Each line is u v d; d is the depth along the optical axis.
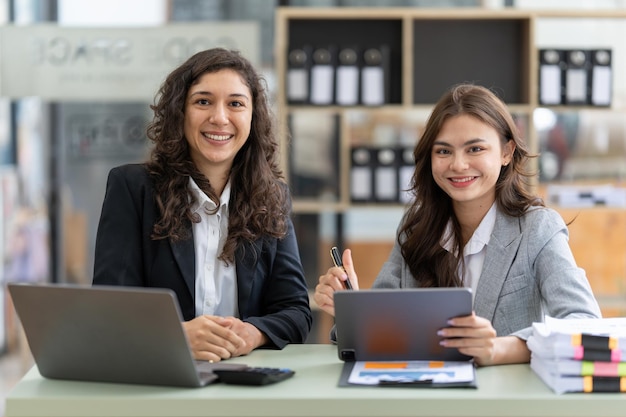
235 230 2.49
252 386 1.94
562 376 1.86
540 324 2.02
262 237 2.54
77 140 6.25
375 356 2.07
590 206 5.09
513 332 2.37
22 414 1.89
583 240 5.09
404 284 2.54
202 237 2.49
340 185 5.42
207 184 2.50
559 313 2.22
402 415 1.83
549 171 5.34
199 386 1.93
